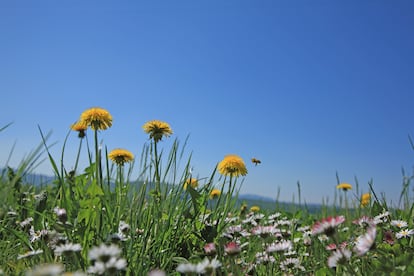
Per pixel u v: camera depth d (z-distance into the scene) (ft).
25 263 1.30
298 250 1.74
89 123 1.54
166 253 1.43
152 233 1.49
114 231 1.35
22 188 1.88
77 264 1.15
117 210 1.46
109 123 1.58
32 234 1.42
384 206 1.74
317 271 1.25
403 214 1.71
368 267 1.19
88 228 1.28
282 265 1.34
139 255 1.32
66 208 1.36
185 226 1.61
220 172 1.72
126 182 1.63
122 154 1.69
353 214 2.37
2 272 1.11
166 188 1.66
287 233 1.63
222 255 1.39
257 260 1.38
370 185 1.72
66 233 1.29
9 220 1.65
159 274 0.84
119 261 0.90
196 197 1.59
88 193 1.35
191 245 1.55
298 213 2.35
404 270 1.08
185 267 0.98
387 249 1.23
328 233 1.07
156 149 1.62
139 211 1.51
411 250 1.30
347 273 1.19
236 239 1.63
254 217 2.03
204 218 1.60
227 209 1.68
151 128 1.63
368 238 0.98
